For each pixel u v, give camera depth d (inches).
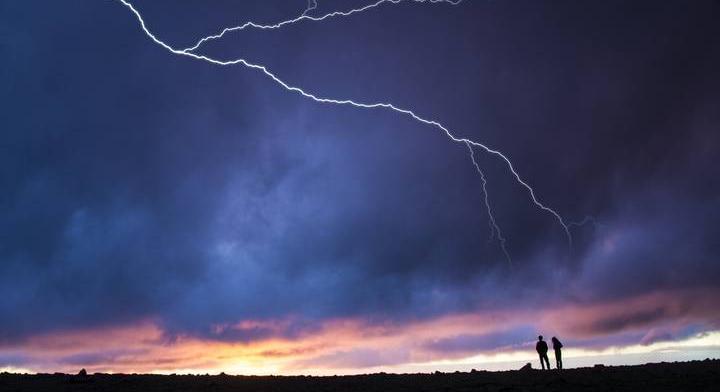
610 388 537.3
